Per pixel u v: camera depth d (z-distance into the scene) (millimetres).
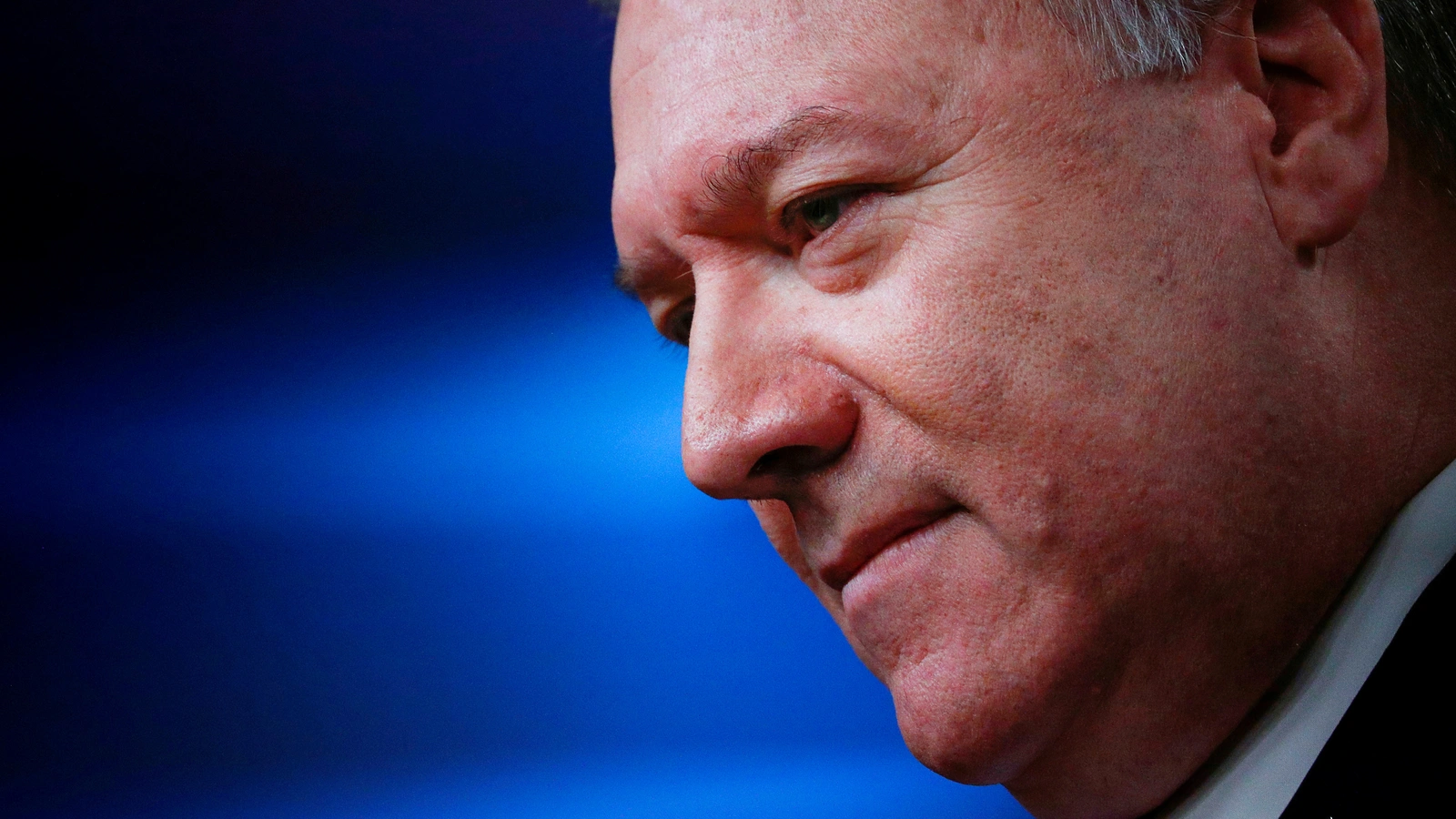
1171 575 2076
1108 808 2371
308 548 10273
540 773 6891
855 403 2170
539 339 12836
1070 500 2035
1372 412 2178
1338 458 2146
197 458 11688
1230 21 2082
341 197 13633
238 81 13719
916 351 2047
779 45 2096
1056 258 2010
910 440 2111
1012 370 2018
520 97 13398
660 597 9156
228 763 7223
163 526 10625
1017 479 2043
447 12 13258
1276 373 2090
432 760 7137
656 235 2393
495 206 13344
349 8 13492
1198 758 2258
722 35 2158
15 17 13688
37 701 8133
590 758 7035
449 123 13430
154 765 7234
